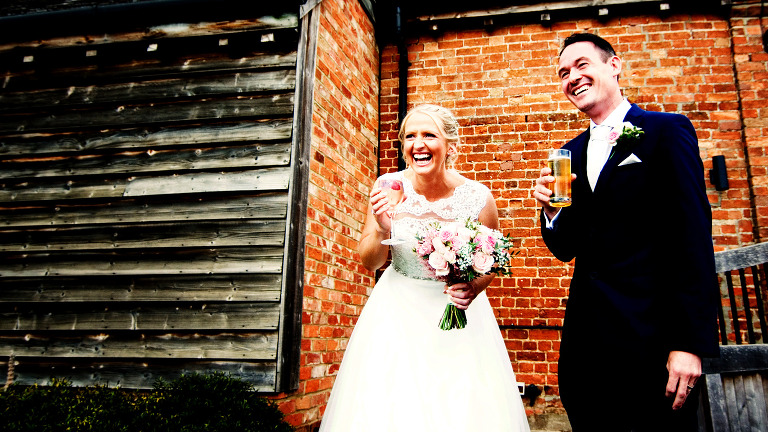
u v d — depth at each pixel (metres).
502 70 5.10
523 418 2.31
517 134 4.94
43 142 3.75
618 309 1.76
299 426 3.32
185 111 3.61
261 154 3.43
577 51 2.05
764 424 2.36
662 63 4.82
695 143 1.82
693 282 1.62
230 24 3.59
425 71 5.26
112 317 3.32
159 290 3.32
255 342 3.12
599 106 2.02
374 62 5.29
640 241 1.81
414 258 2.36
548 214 2.09
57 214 3.60
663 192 1.79
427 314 2.29
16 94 3.88
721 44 4.79
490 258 2.04
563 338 1.99
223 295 3.23
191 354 3.16
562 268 4.59
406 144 2.35
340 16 4.39
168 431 2.48
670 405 1.65
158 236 3.42
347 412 2.07
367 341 2.27
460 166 4.96
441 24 5.28
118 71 3.78
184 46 3.72
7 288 3.50
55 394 2.68
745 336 4.14
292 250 3.28
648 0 4.82
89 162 3.65
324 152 3.92
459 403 2.05
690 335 1.58
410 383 2.07
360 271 4.54
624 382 1.72
